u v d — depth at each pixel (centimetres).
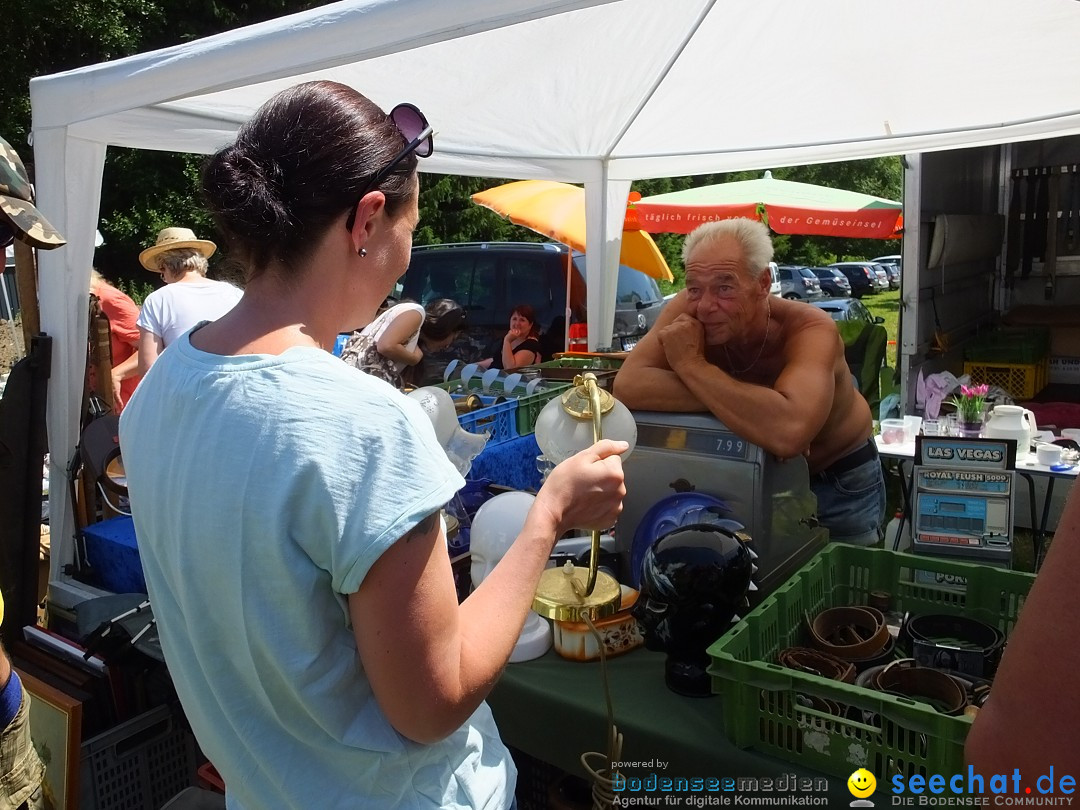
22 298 262
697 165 416
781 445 153
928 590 144
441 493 71
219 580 73
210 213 79
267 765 79
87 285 258
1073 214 513
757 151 404
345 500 68
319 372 72
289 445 69
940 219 416
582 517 94
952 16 235
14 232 155
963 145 365
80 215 252
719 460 155
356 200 77
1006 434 318
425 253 593
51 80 234
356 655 77
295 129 76
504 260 563
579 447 131
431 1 162
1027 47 256
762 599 143
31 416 244
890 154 396
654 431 164
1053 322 497
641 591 133
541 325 547
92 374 289
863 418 205
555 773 150
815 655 121
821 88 308
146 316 334
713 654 113
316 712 74
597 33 244
